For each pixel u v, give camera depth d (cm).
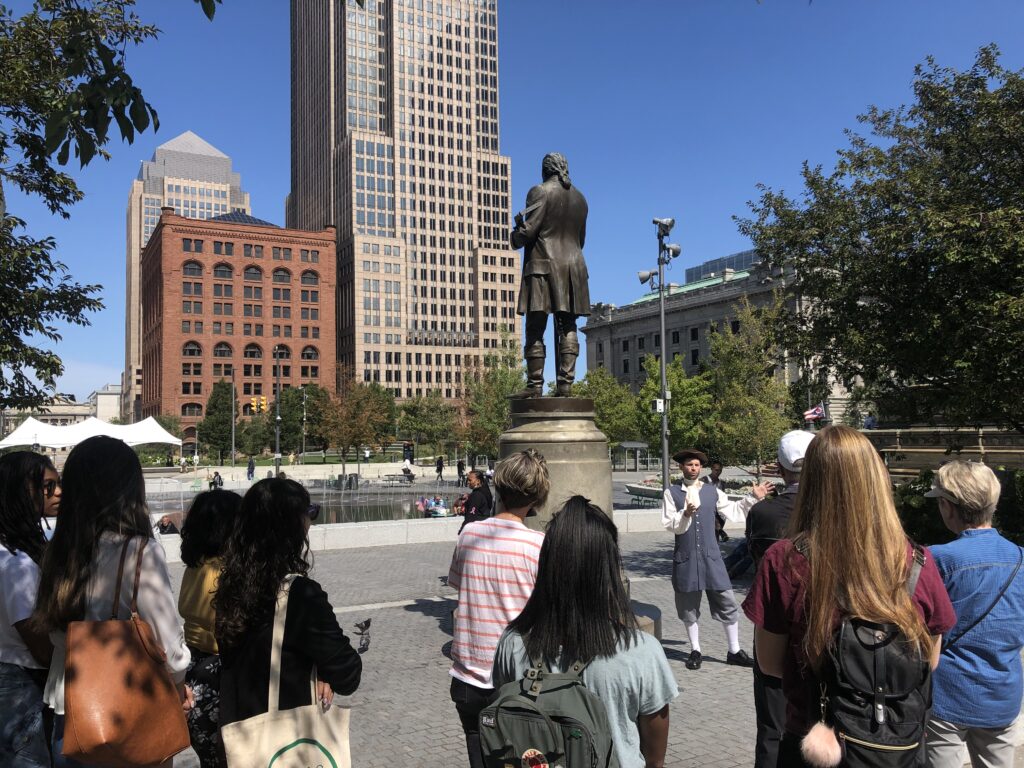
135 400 16038
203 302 11169
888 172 1258
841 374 1353
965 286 1091
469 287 13912
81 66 495
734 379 3512
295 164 16262
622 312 9675
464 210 14000
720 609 706
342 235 13488
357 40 13762
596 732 205
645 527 1850
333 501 3544
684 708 586
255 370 11469
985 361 1028
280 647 282
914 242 1132
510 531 365
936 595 238
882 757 211
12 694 328
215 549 363
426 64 13900
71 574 297
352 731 545
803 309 1431
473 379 6306
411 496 3831
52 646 331
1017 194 1117
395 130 13500
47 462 432
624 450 5784
